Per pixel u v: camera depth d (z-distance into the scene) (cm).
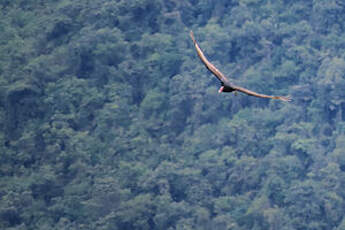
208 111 6197
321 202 5278
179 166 5622
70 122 6091
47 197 5497
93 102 6191
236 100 6306
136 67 6581
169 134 6206
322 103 6288
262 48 6881
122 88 6425
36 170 5681
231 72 6712
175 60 6631
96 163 5759
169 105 6294
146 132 6141
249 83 6600
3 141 5816
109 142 5944
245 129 6028
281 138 5881
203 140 5997
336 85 6203
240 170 5619
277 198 5416
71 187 5359
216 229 5153
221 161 5719
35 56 6706
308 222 5266
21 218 5181
